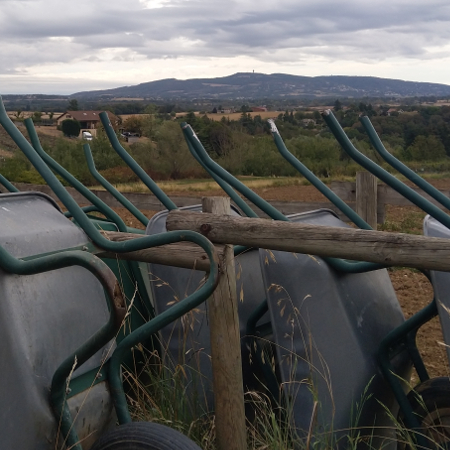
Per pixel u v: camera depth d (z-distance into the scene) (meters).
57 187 2.34
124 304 1.84
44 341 2.04
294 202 8.36
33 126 3.74
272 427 2.77
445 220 2.85
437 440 2.91
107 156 27.33
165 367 2.95
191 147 3.47
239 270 3.27
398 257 2.14
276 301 2.78
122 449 1.96
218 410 2.53
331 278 2.94
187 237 2.04
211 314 2.48
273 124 3.59
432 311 2.91
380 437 2.98
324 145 38.12
